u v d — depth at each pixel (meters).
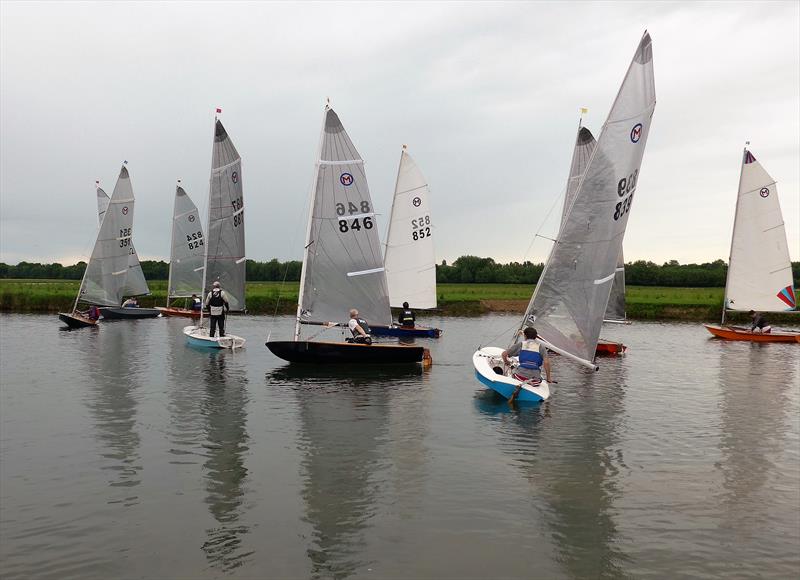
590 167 16.20
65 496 8.73
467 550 7.12
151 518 7.97
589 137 23.69
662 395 16.66
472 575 6.52
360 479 9.55
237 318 43.47
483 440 11.88
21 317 41.75
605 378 19.61
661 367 22.14
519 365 15.87
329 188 21.25
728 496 8.93
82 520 7.90
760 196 32.88
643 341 31.86
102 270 39.25
